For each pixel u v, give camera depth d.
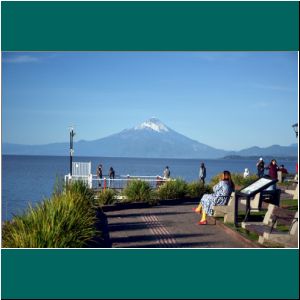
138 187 18.91
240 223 12.96
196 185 21.42
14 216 10.16
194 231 12.53
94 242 10.41
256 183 12.50
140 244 10.73
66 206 10.49
